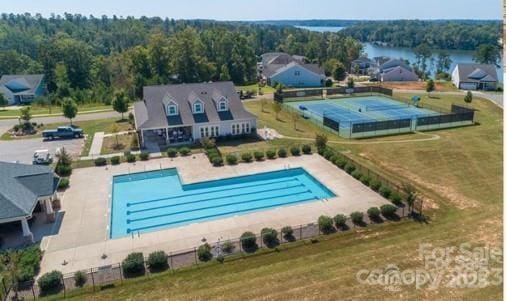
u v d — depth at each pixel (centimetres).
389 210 2492
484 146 3925
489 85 8244
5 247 2255
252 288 1811
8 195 2330
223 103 4422
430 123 4809
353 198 2816
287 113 5769
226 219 2558
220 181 3250
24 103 8369
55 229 2459
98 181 3222
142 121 4225
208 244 2227
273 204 2905
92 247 2259
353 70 12538
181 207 2870
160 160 3716
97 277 1966
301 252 2141
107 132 4822
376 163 3528
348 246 2173
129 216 2738
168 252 2189
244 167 3503
